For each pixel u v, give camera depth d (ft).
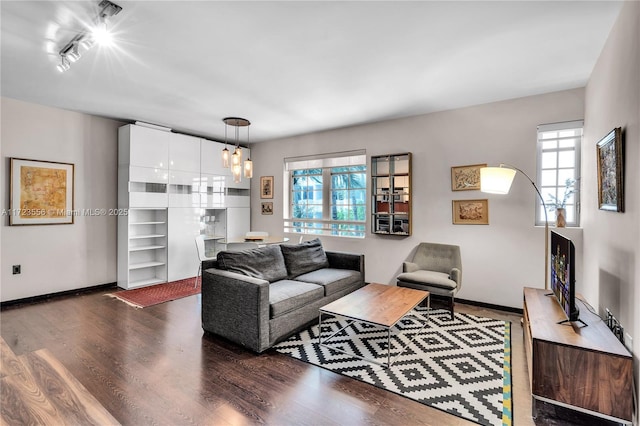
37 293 13.19
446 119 13.43
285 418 6.12
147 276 16.66
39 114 13.05
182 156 16.79
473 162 12.85
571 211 11.50
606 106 8.08
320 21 7.07
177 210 16.66
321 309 8.91
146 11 6.67
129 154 14.76
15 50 8.41
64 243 13.89
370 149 15.55
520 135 11.93
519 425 6.01
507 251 12.24
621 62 6.83
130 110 13.65
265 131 17.25
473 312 12.12
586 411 5.80
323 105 12.82
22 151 12.66
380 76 10.03
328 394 6.91
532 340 6.25
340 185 17.06
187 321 11.07
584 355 5.81
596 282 8.87
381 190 15.16
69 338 9.57
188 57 8.76
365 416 6.20
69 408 3.35
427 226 13.94
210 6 6.51
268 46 8.18
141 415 6.14
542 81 10.43
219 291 9.52
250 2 6.39
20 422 3.12
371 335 10.03
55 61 9.04
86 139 14.43
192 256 17.34
